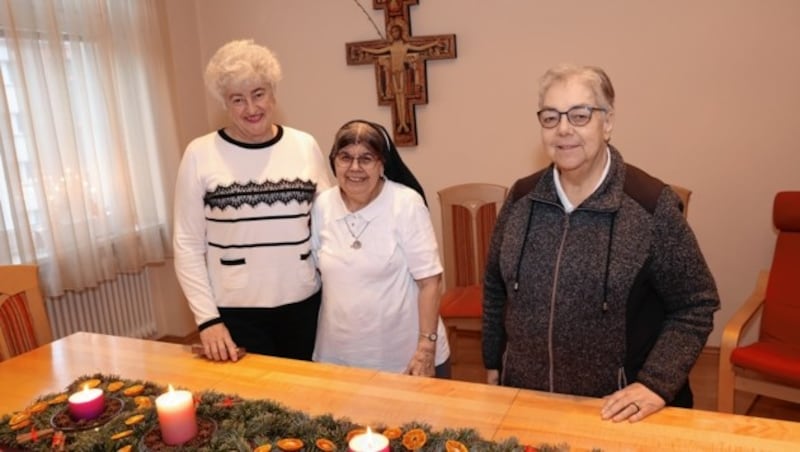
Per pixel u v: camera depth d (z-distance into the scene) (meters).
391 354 1.65
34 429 1.19
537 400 1.26
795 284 2.50
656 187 1.26
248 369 1.50
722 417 1.15
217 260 1.73
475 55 3.27
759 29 2.77
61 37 2.86
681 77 2.93
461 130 3.38
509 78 3.23
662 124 3.01
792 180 2.85
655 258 1.24
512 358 1.43
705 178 2.99
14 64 2.65
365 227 1.60
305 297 1.79
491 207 3.00
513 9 3.14
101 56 3.04
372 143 1.52
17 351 1.83
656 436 1.10
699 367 3.00
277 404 1.23
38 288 1.91
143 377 1.48
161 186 3.45
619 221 1.25
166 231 3.51
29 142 2.71
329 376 1.44
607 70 3.04
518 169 3.32
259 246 1.71
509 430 1.15
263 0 3.63
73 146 2.89
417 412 1.24
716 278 3.07
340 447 1.08
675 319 1.27
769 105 2.82
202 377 1.47
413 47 3.31
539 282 1.33
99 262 3.08
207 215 1.72
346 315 1.61
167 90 3.45
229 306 1.74
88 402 1.21
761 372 2.20
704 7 2.83
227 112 1.67
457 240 3.07
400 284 1.62
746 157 2.91
